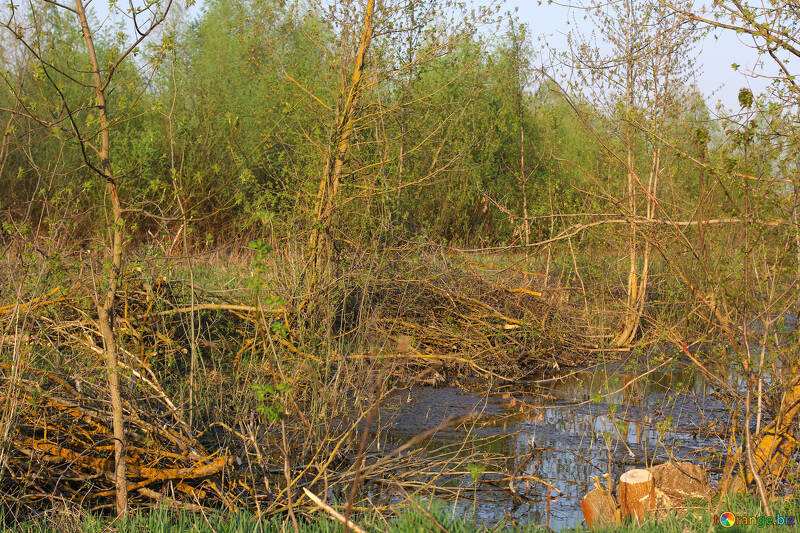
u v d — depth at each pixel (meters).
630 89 11.61
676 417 8.65
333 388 7.54
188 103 20.28
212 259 13.71
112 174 5.33
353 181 11.32
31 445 5.71
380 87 12.16
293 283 9.09
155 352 7.76
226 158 17.92
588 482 6.61
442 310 11.78
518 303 12.41
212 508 5.50
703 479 5.77
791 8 5.86
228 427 6.52
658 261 13.95
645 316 8.54
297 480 5.91
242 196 7.12
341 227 10.88
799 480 5.79
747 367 5.66
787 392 5.91
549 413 8.93
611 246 13.53
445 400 9.34
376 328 9.89
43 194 6.45
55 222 6.55
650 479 5.43
